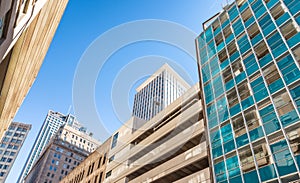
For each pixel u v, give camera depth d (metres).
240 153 16.94
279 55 18.53
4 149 98.06
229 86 22.16
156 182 24.25
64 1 12.79
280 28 19.77
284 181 13.03
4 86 9.46
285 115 15.39
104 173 33.81
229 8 28.75
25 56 9.12
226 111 20.69
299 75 15.98
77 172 46.00
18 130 105.56
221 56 25.77
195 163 21.12
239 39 24.25
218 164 18.09
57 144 85.00
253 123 17.41
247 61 21.64
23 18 5.33
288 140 14.23
